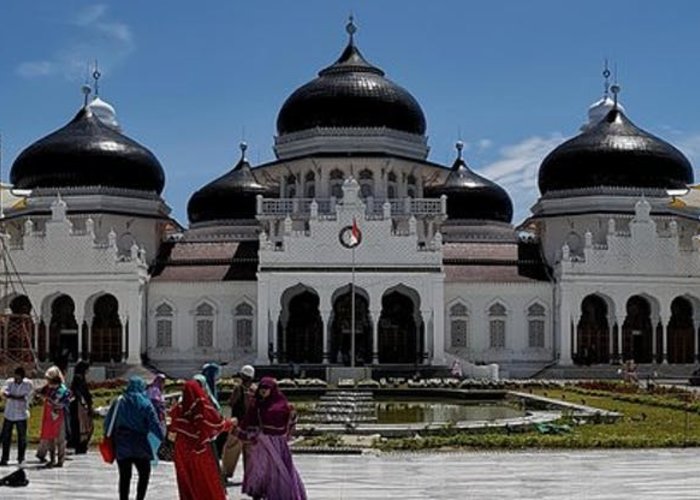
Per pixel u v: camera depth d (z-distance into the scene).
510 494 23.86
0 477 26.78
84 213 90.62
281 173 94.62
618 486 25.20
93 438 35.94
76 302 85.56
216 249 91.75
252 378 26.50
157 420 20.97
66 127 94.00
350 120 91.56
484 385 67.94
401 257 83.44
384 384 68.69
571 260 85.44
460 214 98.50
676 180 92.44
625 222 90.81
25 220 91.25
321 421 43.41
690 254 87.38
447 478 26.50
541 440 34.12
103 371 82.00
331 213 86.81
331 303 83.06
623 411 48.53
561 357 85.06
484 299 87.94
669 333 88.56
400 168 92.25
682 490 24.58
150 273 90.00
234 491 24.08
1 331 78.69
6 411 29.23
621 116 94.81
